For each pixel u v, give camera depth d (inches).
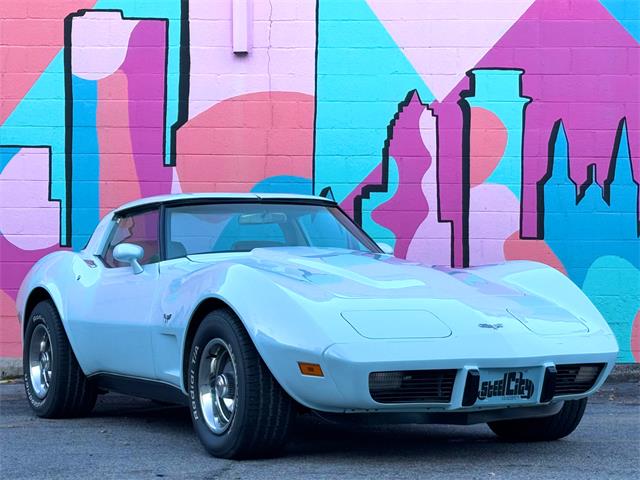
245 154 347.3
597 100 346.6
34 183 346.6
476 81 346.9
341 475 170.7
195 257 214.1
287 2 348.2
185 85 348.2
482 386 173.3
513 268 215.8
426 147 346.9
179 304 197.8
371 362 164.4
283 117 347.6
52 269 258.5
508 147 346.3
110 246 246.2
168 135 347.6
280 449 183.2
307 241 227.5
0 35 348.2
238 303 178.4
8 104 346.9
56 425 239.5
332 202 245.9
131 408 272.5
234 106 347.6
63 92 347.6
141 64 348.5
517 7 346.9
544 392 177.9
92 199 347.3
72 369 245.4
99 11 348.8
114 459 189.6
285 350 169.8
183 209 227.3
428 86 346.9
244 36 344.5
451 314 179.5
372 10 348.2
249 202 232.2
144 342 211.6
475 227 345.4
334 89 347.3
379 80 347.3
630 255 344.5
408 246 346.0
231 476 170.2
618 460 188.2
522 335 179.3
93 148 346.9
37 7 348.5
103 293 231.9
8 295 344.8
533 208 345.4
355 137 346.9
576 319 192.2
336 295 178.7
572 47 346.6
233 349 179.6
